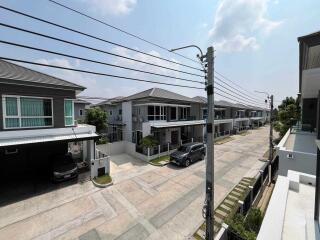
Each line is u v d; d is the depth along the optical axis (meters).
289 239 3.23
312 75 6.72
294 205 4.27
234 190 10.50
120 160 16.47
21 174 12.11
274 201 3.94
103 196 9.71
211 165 6.06
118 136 23.97
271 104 15.97
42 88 11.34
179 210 8.46
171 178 12.27
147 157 15.98
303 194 4.77
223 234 6.06
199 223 7.55
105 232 7.00
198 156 16.27
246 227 6.50
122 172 13.41
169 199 9.45
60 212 8.22
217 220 7.72
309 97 13.80
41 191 10.10
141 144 16.89
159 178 12.27
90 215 8.03
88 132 12.64
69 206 8.70
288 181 5.01
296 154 8.45
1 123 9.91
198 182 11.59
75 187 10.65
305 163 8.25
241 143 25.06
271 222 3.26
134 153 17.83
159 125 18.36
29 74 11.98
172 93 23.97
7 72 10.92
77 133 12.12
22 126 10.66
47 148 13.05
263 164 15.36
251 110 50.09
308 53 7.75
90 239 6.63
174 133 22.52
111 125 25.11
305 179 5.47
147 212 8.30
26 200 9.16
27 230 7.04
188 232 7.03
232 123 35.03
